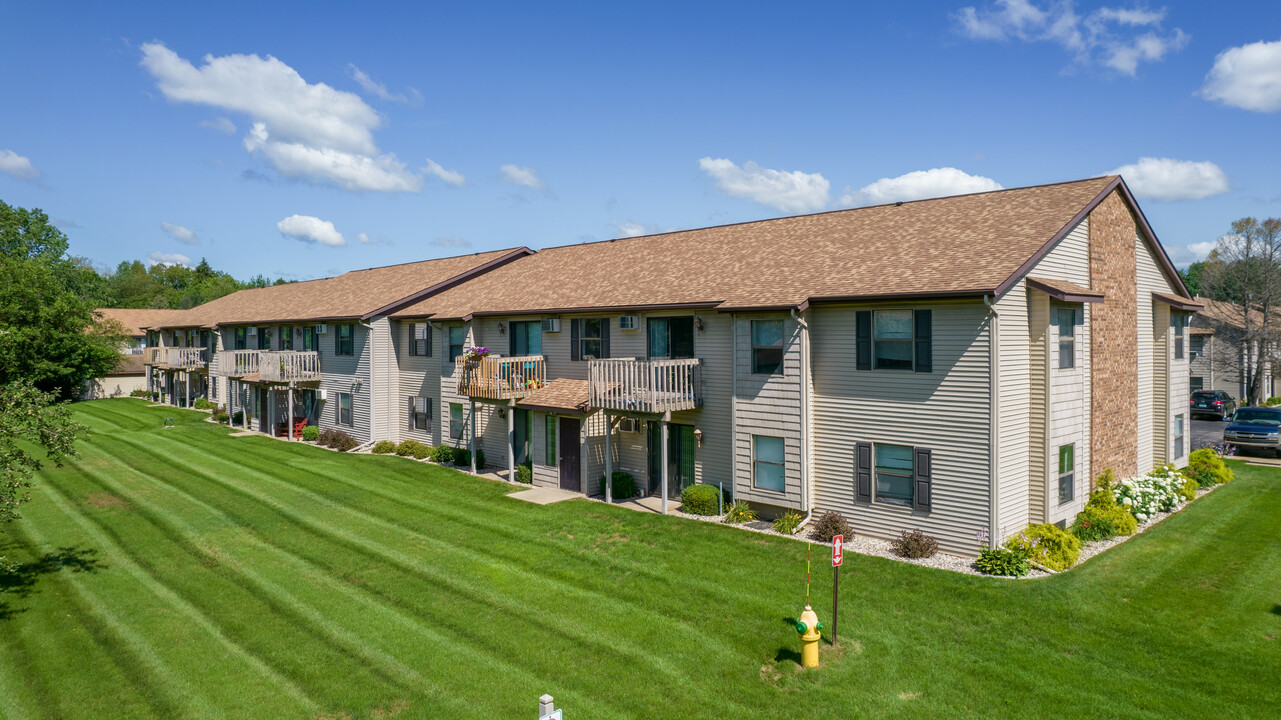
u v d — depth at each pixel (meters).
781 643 12.42
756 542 17.50
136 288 108.44
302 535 18.83
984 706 10.45
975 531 15.98
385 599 14.65
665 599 14.38
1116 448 20.62
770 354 18.83
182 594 14.95
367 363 31.39
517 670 11.74
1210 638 12.41
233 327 42.75
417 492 23.27
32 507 21.56
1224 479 24.36
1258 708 10.29
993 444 15.64
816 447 18.39
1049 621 13.05
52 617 13.86
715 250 24.08
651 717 10.38
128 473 26.23
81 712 10.69
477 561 16.77
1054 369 17.41
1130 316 21.42
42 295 45.44
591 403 21.30
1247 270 41.72
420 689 11.22
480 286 30.72
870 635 12.62
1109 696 10.65
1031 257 15.88
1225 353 44.97
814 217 23.84
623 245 28.97
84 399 52.38
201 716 10.59
